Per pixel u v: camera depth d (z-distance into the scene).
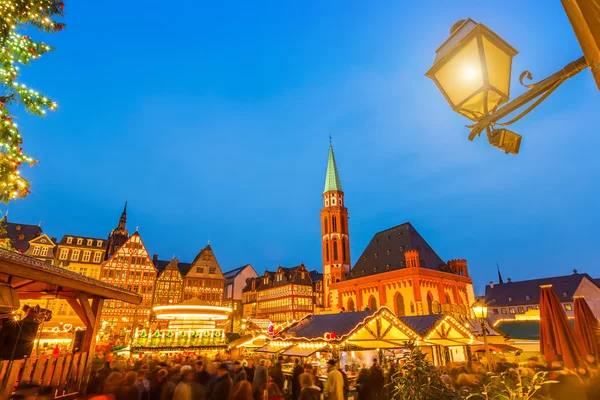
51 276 8.40
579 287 76.44
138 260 65.06
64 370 9.25
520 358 23.30
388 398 11.91
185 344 22.53
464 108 3.53
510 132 3.38
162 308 23.89
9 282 9.15
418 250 64.06
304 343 20.14
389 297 60.03
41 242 59.38
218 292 70.38
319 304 78.94
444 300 58.53
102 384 10.93
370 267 68.69
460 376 11.26
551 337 14.48
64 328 29.98
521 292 86.75
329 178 87.75
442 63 3.55
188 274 69.12
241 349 29.88
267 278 85.94
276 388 10.56
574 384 8.10
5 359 7.33
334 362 12.56
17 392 7.61
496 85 3.24
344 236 81.50
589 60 2.44
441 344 19.78
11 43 10.00
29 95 10.08
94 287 10.04
